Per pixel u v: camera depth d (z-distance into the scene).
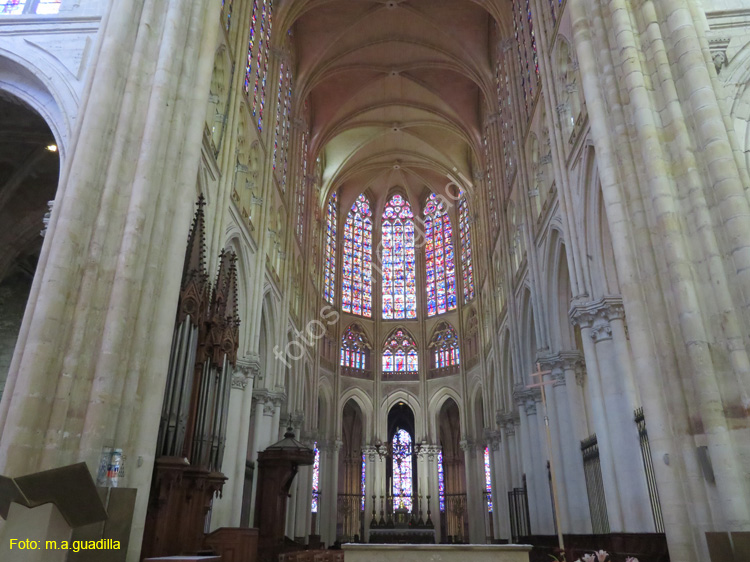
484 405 37.34
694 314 10.35
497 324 33.78
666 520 10.09
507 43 28.89
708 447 9.72
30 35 14.09
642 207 11.77
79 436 10.02
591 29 14.15
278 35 28.33
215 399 14.73
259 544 18.72
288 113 32.34
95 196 11.57
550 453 10.31
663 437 10.42
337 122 40.22
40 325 10.22
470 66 35.28
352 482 45.75
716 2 13.48
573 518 18.70
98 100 12.20
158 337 11.58
